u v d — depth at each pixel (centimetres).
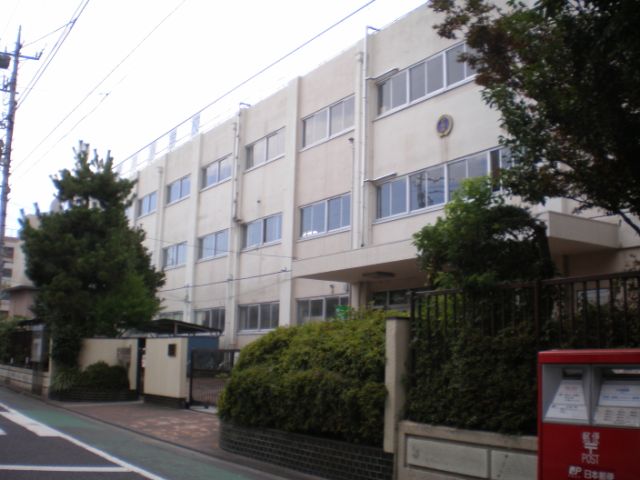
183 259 3198
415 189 1894
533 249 827
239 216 2747
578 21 684
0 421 1502
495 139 1664
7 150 2511
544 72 752
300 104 2450
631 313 668
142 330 2470
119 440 1305
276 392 1044
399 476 846
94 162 2280
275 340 1172
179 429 1454
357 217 2048
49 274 2159
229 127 2914
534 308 742
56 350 2131
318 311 2253
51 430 1391
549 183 778
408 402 866
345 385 930
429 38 1905
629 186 715
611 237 1344
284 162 2497
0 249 2489
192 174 3169
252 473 1001
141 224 3531
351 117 2178
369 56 2105
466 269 833
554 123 742
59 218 2180
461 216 834
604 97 670
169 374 1895
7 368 2759
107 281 2184
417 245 874
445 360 830
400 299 1884
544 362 556
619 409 502
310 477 963
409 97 1953
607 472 496
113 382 2080
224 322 2777
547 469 537
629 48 607
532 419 715
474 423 765
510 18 843
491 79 874
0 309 6266
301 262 1911
